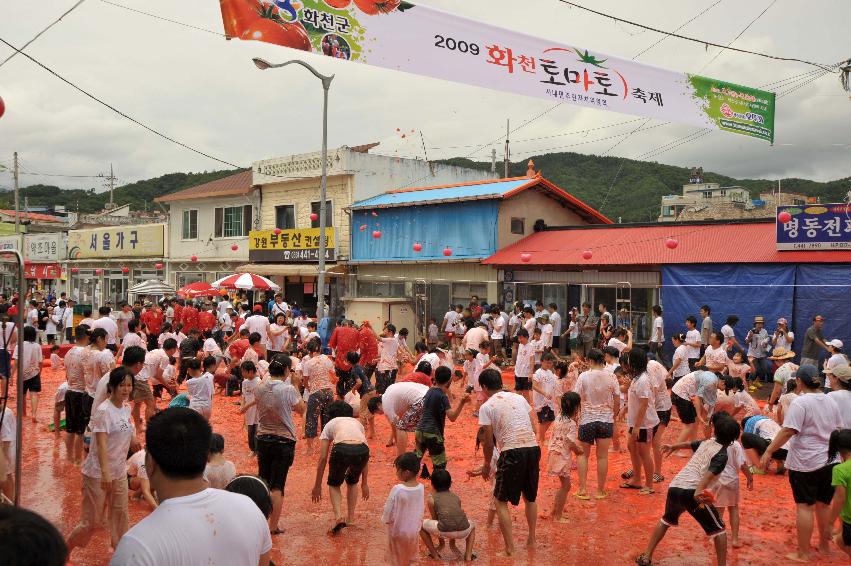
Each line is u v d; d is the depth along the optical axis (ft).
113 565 8.75
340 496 24.73
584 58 27.76
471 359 46.26
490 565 21.72
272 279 103.14
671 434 41.09
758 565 21.71
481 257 75.92
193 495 9.54
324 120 68.03
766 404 47.42
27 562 6.20
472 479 31.94
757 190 211.61
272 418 23.89
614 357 37.50
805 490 21.94
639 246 65.92
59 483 30.07
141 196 266.77
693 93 30.86
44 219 192.44
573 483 31.45
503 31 26.03
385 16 23.85
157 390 45.62
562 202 82.53
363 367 46.03
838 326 52.85
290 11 22.39
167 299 85.71
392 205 84.02
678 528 25.39
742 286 57.00
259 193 103.81
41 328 82.74
